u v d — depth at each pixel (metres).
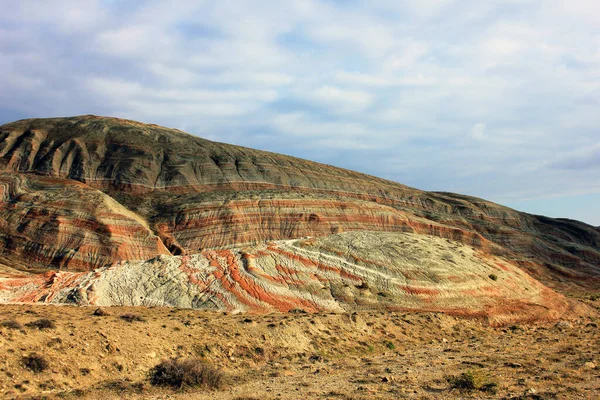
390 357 32.75
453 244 65.62
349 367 28.48
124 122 158.00
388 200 153.38
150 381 22.75
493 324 50.81
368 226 112.06
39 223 85.56
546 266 130.50
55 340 23.55
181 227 101.44
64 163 128.12
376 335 38.47
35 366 21.39
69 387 21.08
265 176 140.62
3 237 82.94
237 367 27.61
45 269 77.62
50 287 45.72
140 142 139.88
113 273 47.78
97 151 133.62
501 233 140.62
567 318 56.62
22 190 95.12
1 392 19.30
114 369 23.56
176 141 146.12
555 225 169.38
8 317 28.55
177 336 28.61
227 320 34.53
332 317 38.41
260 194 112.31
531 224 167.62
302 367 28.27
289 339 32.44
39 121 148.75
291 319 36.09
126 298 44.28
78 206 90.00
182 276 47.84
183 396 20.84
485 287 55.66
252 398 20.00
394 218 116.25
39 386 20.50
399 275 53.53
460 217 146.62
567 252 142.00
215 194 112.06
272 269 50.38
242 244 99.75
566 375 25.41
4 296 43.69
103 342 24.91
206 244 98.56
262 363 28.92
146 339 26.86
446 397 20.73
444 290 52.97
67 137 138.12
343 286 50.31
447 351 35.66
